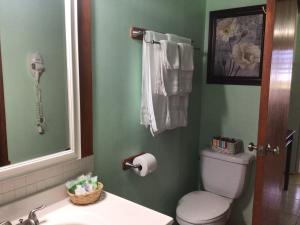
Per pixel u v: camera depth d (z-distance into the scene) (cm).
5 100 112
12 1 112
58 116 128
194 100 233
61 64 126
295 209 279
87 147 138
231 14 220
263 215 166
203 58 238
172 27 193
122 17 152
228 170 217
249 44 215
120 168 163
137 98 169
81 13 128
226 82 229
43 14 120
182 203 205
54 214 114
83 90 133
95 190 124
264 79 145
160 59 163
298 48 350
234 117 229
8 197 107
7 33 111
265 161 154
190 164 240
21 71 116
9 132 113
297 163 376
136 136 172
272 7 139
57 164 125
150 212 116
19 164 111
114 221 109
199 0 222
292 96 362
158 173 198
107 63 146
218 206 200
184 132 224
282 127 197
